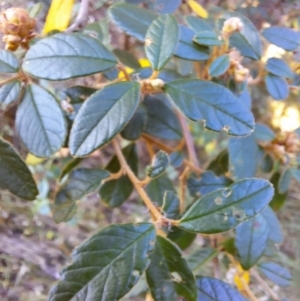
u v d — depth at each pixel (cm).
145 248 21
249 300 32
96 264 20
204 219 22
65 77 22
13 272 62
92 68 23
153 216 24
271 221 30
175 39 24
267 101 63
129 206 72
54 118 23
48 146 23
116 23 28
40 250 65
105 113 22
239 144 31
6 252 62
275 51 41
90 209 70
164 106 37
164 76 32
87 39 23
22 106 23
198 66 35
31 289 62
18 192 25
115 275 20
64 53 23
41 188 61
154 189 36
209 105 24
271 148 35
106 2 40
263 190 22
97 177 30
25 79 23
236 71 29
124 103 22
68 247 66
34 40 25
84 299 19
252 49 32
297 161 34
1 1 34
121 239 21
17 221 63
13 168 24
